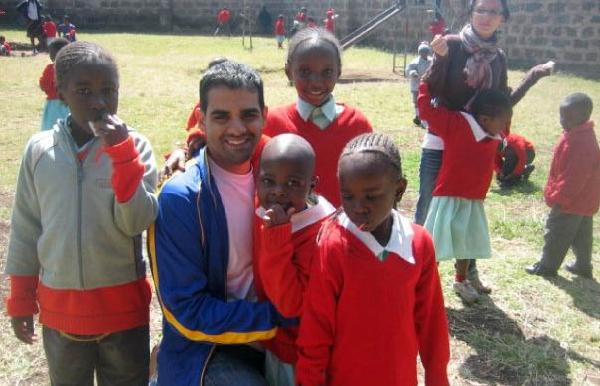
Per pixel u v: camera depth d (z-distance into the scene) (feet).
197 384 7.91
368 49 87.61
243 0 111.24
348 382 8.04
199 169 8.32
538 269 17.79
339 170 7.63
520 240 20.42
